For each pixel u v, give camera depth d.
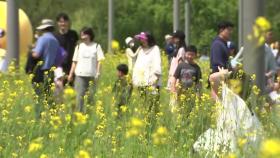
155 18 94.56
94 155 14.16
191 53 21.84
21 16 43.47
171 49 31.05
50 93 20.56
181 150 14.65
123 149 14.36
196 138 16.05
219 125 15.18
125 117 16.78
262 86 18.89
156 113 18.61
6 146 15.10
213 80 16.22
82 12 101.88
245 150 13.49
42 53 22.86
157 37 96.44
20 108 18.77
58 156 14.31
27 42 43.09
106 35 99.81
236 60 21.03
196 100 18.27
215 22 84.00
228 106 15.11
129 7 99.38
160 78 22.88
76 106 20.39
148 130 16.25
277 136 14.27
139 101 19.19
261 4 18.59
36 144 13.61
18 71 27.38
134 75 22.84
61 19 24.70
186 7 58.50
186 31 58.50
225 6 84.81
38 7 101.56
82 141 15.34
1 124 16.36
